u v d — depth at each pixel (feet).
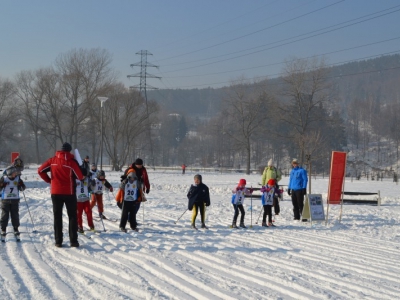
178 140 391.45
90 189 38.73
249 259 27.78
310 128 191.21
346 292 21.33
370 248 32.58
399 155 304.50
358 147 335.67
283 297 20.30
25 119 228.43
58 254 28.30
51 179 30.58
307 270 25.26
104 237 34.76
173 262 26.30
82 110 206.39
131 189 38.40
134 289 20.92
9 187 33.42
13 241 32.04
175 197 75.46
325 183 123.75
